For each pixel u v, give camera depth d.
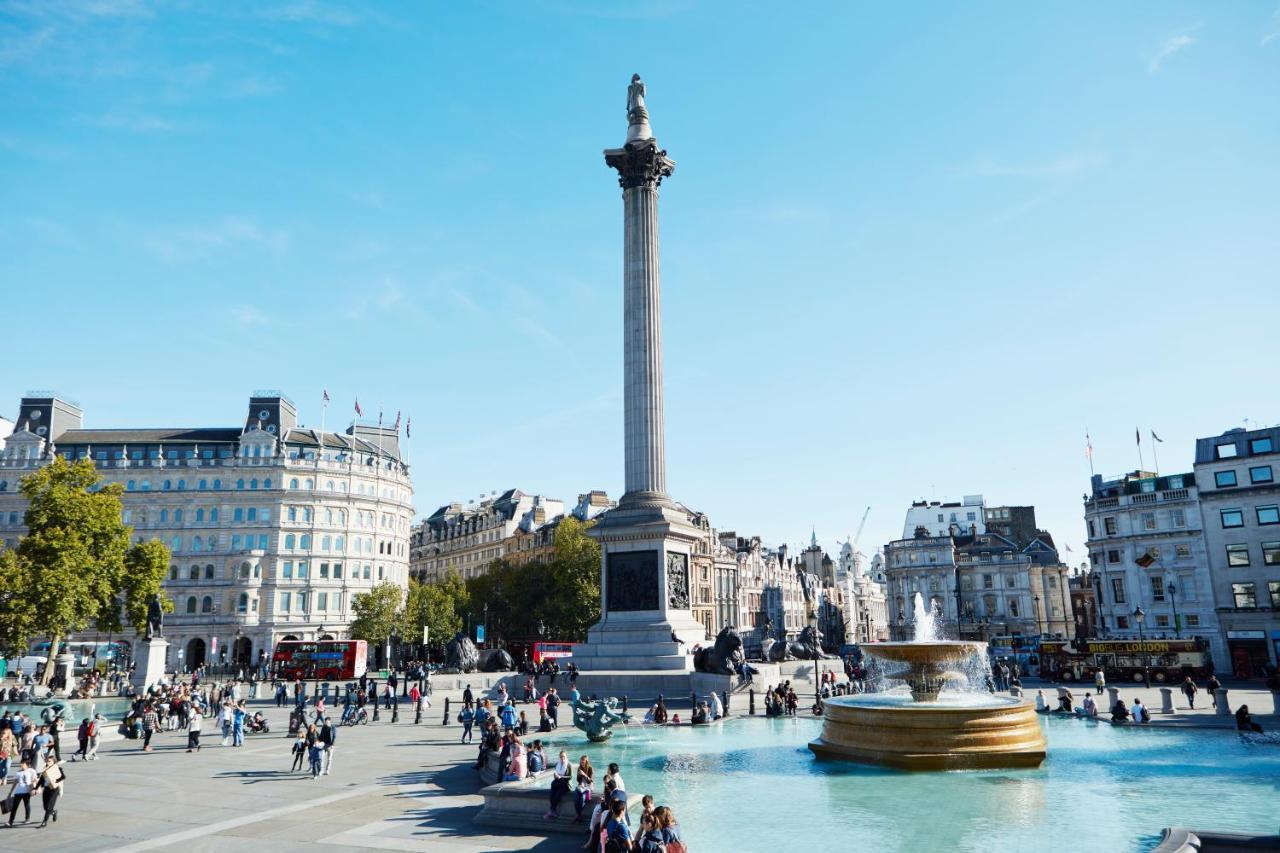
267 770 28.59
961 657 30.34
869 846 17.27
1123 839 17.70
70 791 24.97
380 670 105.44
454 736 38.09
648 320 61.22
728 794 22.48
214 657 110.25
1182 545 85.25
